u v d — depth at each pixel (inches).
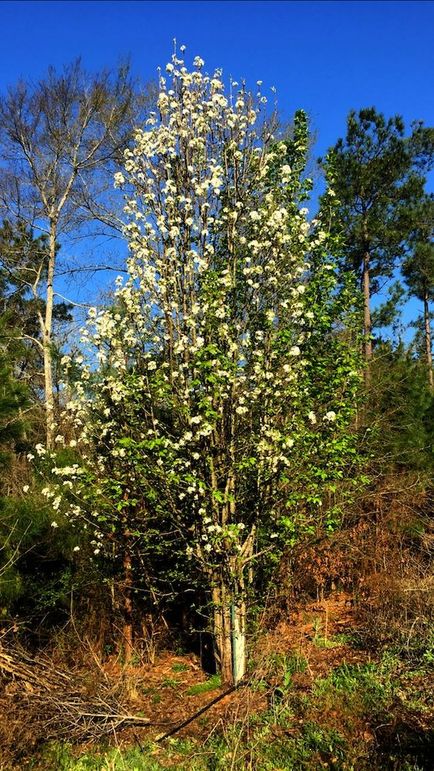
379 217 677.9
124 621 340.2
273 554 306.5
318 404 302.8
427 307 948.0
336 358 314.5
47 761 231.1
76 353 353.7
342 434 311.0
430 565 365.1
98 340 302.4
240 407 275.0
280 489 296.0
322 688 272.4
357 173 679.7
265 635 329.4
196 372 284.2
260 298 302.0
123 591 341.1
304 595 395.5
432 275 834.8
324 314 311.6
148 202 309.6
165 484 288.5
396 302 702.5
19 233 726.5
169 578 343.6
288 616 375.2
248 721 246.8
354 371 305.6
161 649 374.6
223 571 301.7
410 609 325.1
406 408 454.3
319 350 317.1
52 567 339.9
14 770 222.5
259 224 300.5
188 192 317.7
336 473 298.2
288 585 363.6
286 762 219.8
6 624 306.5
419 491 411.8
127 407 302.8
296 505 310.5
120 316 308.5
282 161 330.0
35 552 325.7
